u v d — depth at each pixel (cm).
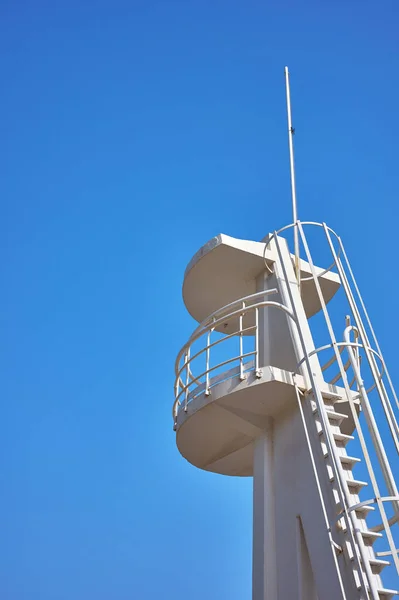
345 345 1284
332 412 1299
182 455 1644
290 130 1830
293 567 1270
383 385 1288
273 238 1664
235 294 1777
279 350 1543
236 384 1395
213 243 1645
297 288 1616
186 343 1541
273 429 1460
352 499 1202
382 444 1201
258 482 1416
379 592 1068
